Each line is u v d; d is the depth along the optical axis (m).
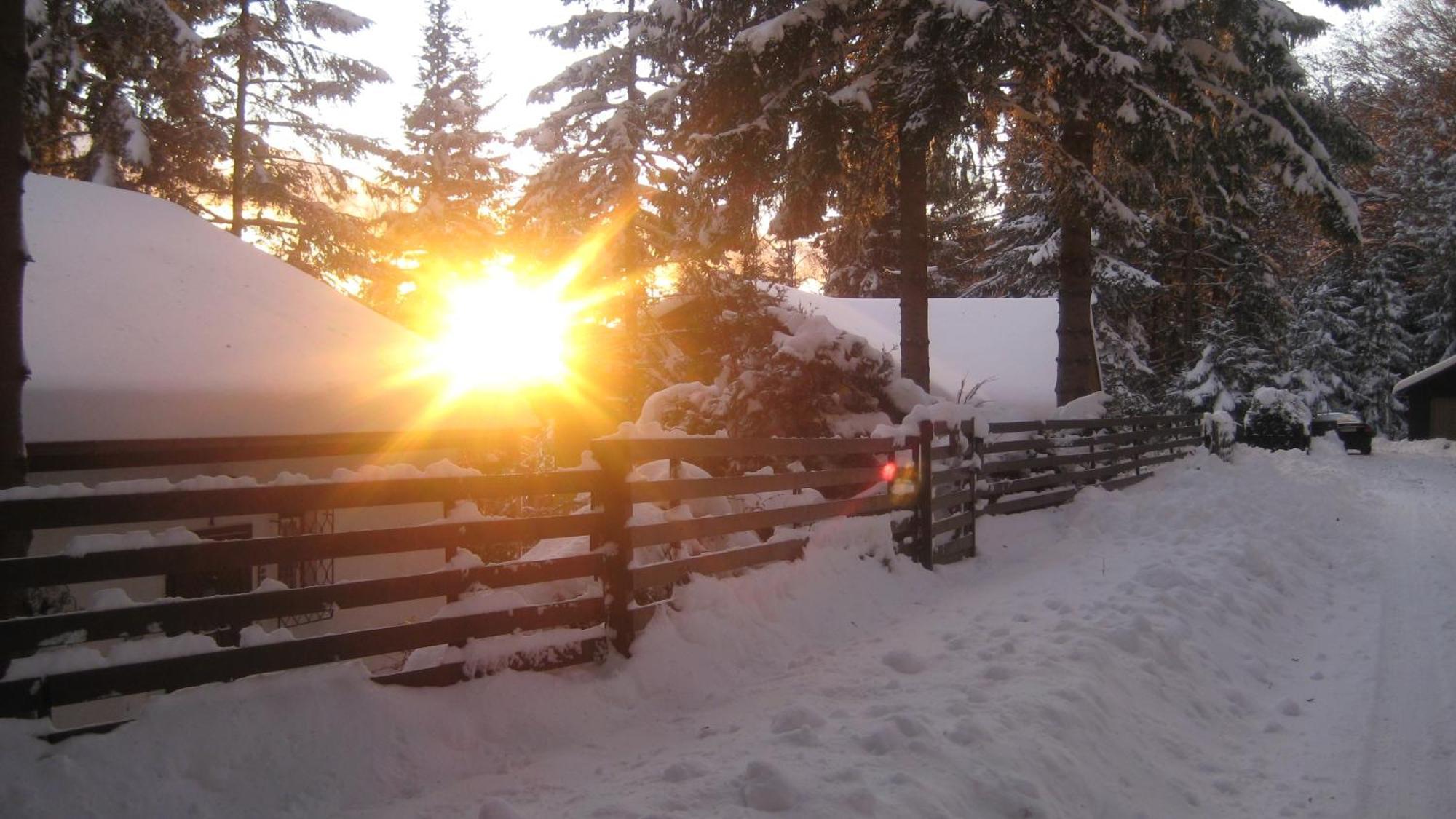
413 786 4.05
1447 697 6.43
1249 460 21.97
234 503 4.07
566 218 24.30
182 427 7.65
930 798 4.01
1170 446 18.80
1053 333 24.64
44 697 3.55
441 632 4.63
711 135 13.65
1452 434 41.34
